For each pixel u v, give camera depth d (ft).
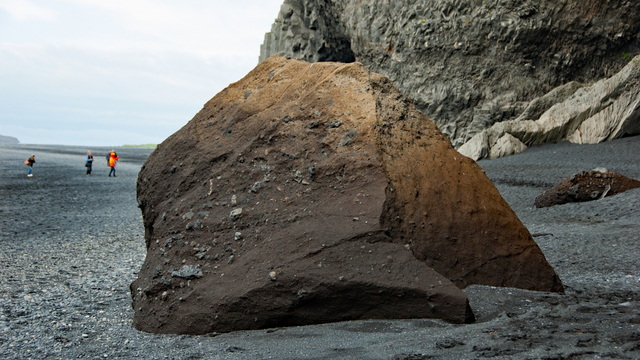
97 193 55.01
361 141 13.21
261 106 15.78
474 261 12.41
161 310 11.78
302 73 15.93
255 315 10.87
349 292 10.71
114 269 20.59
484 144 71.77
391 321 10.48
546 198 36.01
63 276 19.17
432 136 14.58
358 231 11.57
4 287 17.16
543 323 9.27
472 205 13.19
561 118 70.79
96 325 12.25
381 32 82.94
